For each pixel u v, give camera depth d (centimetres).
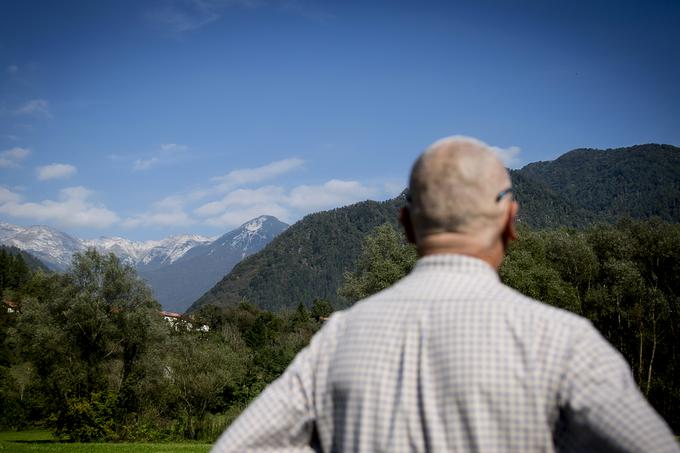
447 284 150
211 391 4438
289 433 157
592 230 4403
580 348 133
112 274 4459
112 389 4266
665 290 4056
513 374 133
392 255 4250
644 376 4106
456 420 134
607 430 121
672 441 120
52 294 4491
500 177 159
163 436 4162
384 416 142
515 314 139
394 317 150
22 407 5831
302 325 12506
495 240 158
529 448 130
